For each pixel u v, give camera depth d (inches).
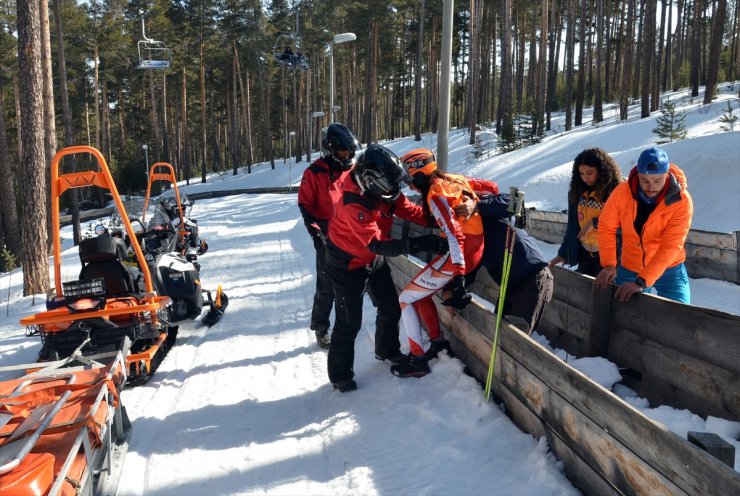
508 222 161.5
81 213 1304.1
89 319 188.7
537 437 134.7
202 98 1941.4
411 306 179.9
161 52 1868.8
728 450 83.3
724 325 121.3
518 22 2027.6
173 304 251.1
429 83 2107.5
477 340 169.2
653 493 92.6
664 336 138.9
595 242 183.9
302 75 2203.5
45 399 131.8
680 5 2057.1
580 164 179.6
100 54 1733.5
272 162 1985.7
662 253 144.3
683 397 133.8
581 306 172.1
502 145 1056.2
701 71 1850.4
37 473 96.2
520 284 163.5
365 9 1777.8
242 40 1998.0
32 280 439.2
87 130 1980.8
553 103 1756.9
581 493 115.0
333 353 179.6
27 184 436.1
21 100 435.2
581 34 1278.3
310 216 217.5
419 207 180.4
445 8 284.4
